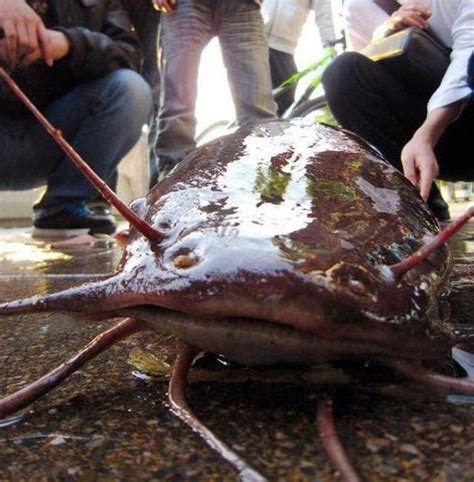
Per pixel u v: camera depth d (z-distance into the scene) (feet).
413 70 6.26
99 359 2.14
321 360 1.62
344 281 1.51
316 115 11.17
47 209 7.64
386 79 6.59
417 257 1.62
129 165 16.87
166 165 8.22
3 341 2.55
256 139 2.37
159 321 1.61
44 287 4.13
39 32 6.36
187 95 8.02
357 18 6.94
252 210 1.77
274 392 1.72
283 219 1.71
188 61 8.00
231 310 1.44
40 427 1.58
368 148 2.49
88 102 7.27
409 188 2.31
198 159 2.28
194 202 1.89
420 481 1.26
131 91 7.27
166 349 2.24
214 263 1.50
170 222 1.84
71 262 5.47
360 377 1.73
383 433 1.47
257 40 8.25
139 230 1.73
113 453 1.43
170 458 1.40
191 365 1.90
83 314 1.74
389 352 1.57
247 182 1.97
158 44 9.62
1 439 1.52
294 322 1.43
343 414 1.58
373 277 1.58
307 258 1.52
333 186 1.98
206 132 12.97
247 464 1.33
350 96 6.86
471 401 1.62
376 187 2.12
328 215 1.77
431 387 1.65
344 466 1.28
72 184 7.52
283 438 1.47
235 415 1.60
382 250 1.72
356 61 6.66
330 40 11.77
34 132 7.39
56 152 7.55
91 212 7.72
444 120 4.74
